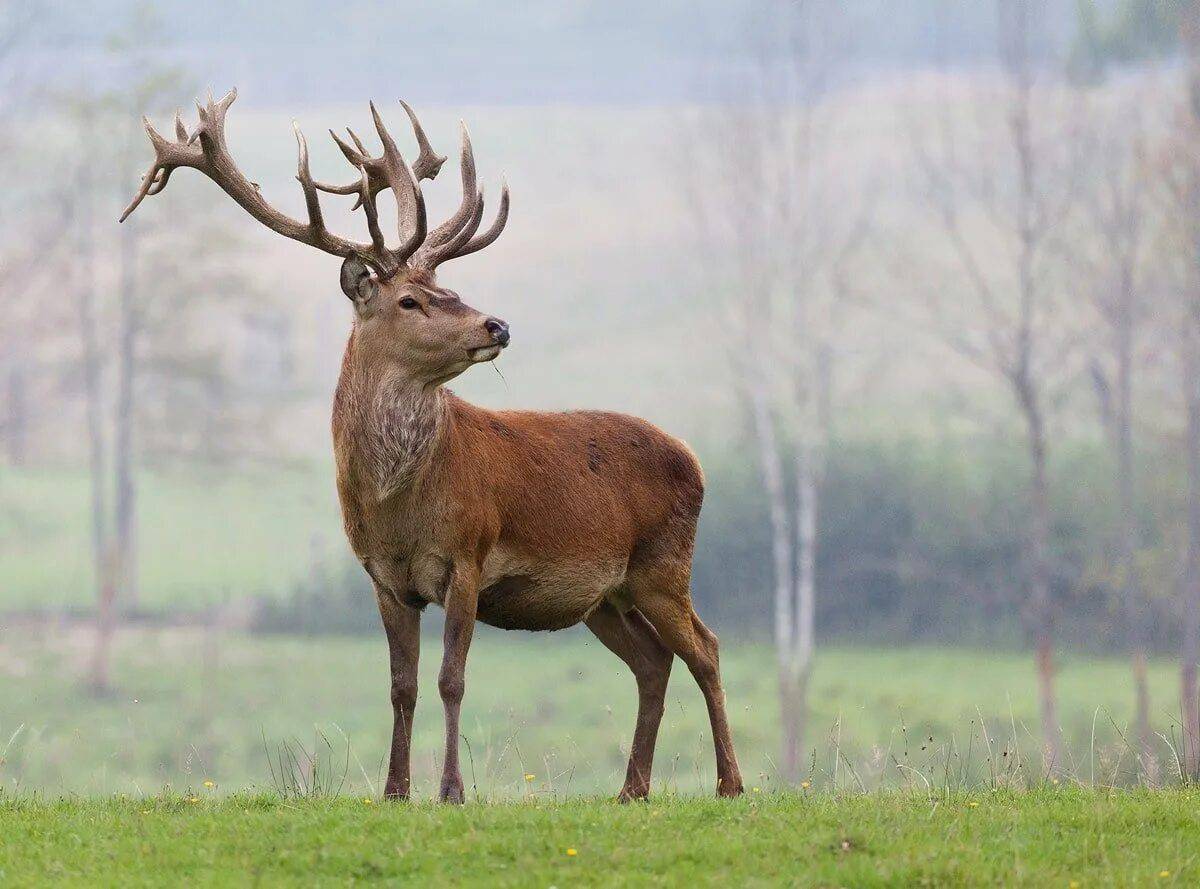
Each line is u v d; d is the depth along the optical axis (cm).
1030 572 13388
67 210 16975
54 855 2584
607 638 3638
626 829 2650
